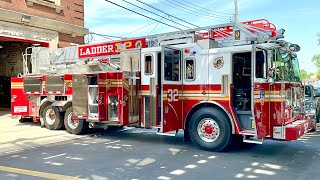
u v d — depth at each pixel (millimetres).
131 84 8945
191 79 8258
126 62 9203
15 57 18672
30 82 11914
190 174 5863
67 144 8875
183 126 8383
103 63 10211
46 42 16172
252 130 7301
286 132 7164
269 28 8219
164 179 5547
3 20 14078
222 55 7746
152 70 8633
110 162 6742
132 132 11188
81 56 11375
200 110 8023
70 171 6027
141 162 6754
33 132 10805
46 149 8148
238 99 7801
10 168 6250
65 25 16891
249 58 7668
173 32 9070
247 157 7273
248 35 8008
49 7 16250
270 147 8461
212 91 7875
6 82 19484
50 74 11594
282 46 7621
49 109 11391
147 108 8742
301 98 8742
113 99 9188
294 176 5754
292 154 7613
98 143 9039
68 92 10711
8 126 12203
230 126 7602
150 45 9438
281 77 7562
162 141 9352
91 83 9648
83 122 10258
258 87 7125
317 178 5625
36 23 15344
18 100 12281
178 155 7453
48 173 5887
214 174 5871
